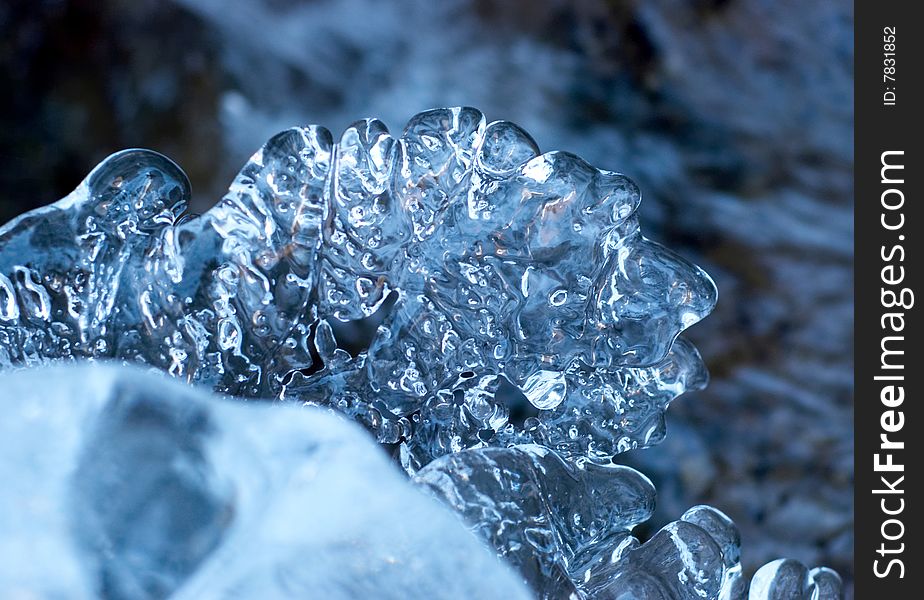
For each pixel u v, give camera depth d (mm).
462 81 2322
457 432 689
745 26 2438
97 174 677
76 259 672
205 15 2281
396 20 2410
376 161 674
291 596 531
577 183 664
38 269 667
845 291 1900
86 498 515
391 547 563
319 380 689
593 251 667
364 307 686
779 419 1679
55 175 2080
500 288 673
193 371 674
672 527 654
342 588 549
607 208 664
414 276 684
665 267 668
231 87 2262
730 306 1873
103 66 2176
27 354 663
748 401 1709
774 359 1775
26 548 494
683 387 696
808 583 650
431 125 674
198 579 520
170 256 675
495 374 687
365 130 676
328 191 680
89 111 2141
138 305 674
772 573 647
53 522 502
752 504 1575
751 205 2086
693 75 2344
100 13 2180
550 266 668
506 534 602
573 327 674
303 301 683
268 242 679
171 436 553
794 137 2234
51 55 2135
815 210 2088
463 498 603
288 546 552
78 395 551
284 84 2293
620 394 692
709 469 1608
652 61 2359
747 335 1819
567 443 688
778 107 2297
